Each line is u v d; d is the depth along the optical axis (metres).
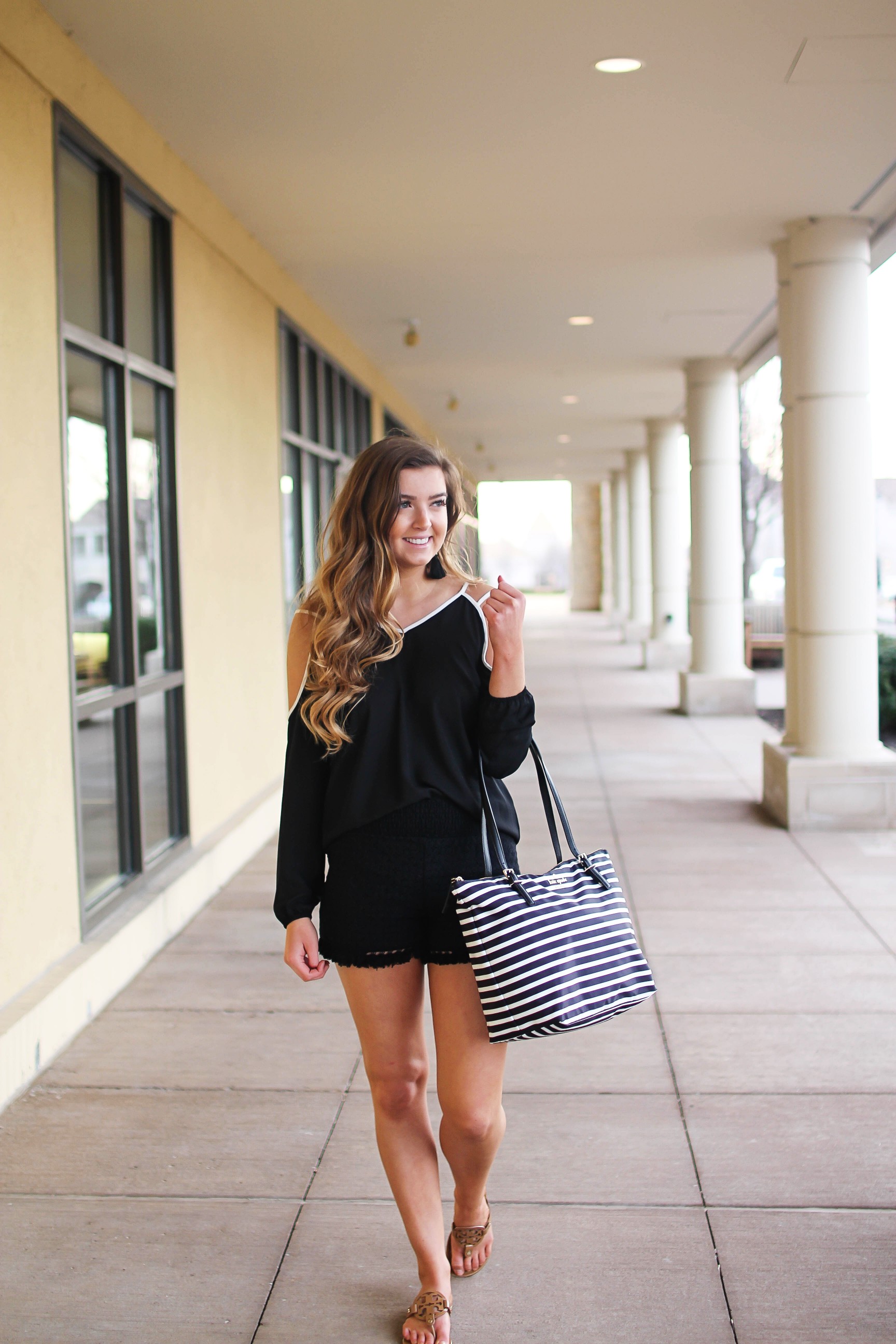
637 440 19.00
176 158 5.16
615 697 12.90
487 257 7.11
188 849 5.27
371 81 4.41
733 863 5.65
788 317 6.75
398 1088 2.13
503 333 9.77
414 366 11.46
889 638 10.91
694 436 11.32
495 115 4.77
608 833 6.36
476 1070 2.08
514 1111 3.09
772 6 3.85
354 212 6.10
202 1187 2.72
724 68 4.35
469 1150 2.17
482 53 4.16
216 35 3.96
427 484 2.05
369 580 2.04
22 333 3.50
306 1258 2.43
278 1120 3.05
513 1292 2.30
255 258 6.59
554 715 11.47
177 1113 3.10
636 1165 2.79
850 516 6.31
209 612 5.70
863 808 6.28
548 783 2.16
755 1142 2.89
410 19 3.88
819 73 4.40
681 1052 3.45
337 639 2.01
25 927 3.47
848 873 5.43
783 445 6.87
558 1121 3.03
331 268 7.33
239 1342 2.17
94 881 4.23
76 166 4.18
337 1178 2.75
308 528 8.32
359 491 2.05
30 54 3.58
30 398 3.55
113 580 4.52
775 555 33.00
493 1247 2.45
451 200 5.92
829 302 6.28
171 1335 2.19
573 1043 3.53
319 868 2.13
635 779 8.03
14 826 3.40
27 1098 3.20
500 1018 1.90
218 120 4.76
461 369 11.70
